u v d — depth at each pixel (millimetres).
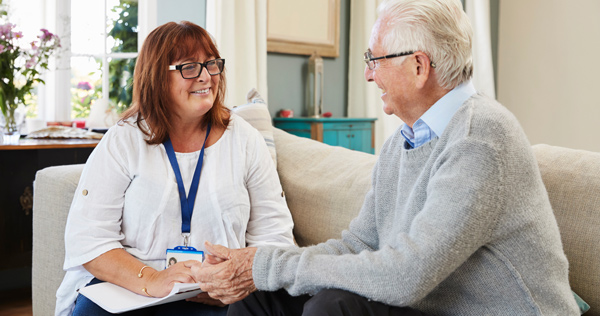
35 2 3699
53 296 2080
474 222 1195
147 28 3992
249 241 1885
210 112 1843
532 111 5918
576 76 5605
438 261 1199
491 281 1269
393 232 1425
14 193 3111
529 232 1236
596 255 1556
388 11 1390
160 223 1750
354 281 1254
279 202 1934
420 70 1357
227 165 1818
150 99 1759
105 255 1697
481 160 1206
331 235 2061
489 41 5492
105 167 1757
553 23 5719
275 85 4465
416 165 1388
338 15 4844
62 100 3826
